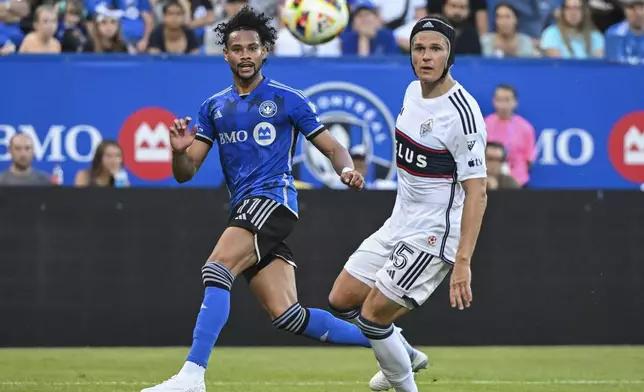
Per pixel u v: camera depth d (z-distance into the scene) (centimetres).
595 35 4528
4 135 3838
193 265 3666
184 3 4397
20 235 3609
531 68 3991
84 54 3875
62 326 3631
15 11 4291
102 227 3638
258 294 2127
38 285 3619
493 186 3934
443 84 1928
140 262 3650
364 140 3922
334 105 3916
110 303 3644
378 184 3922
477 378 2830
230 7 4459
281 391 2522
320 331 2164
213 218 3678
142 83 3884
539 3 4534
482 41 4444
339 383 2697
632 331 3762
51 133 3859
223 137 2111
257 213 2045
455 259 1888
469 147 1888
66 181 3866
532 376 2884
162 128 3894
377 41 4441
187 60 3900
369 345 2216
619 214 3753
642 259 3756
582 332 3750
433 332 3709
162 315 3659
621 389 2612
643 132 4022
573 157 4006
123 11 4438
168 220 3659
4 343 3612
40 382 2656
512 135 3966
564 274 3744
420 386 2652
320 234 3669
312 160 3875
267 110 2088
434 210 1948
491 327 3728
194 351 1953
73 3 4331
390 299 1947
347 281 2138
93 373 2877
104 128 3875
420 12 4594
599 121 4009
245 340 3694
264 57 2114
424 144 1928
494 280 3725
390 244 2094
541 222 3734
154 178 3881
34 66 3853
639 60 4525
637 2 4516
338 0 3378
